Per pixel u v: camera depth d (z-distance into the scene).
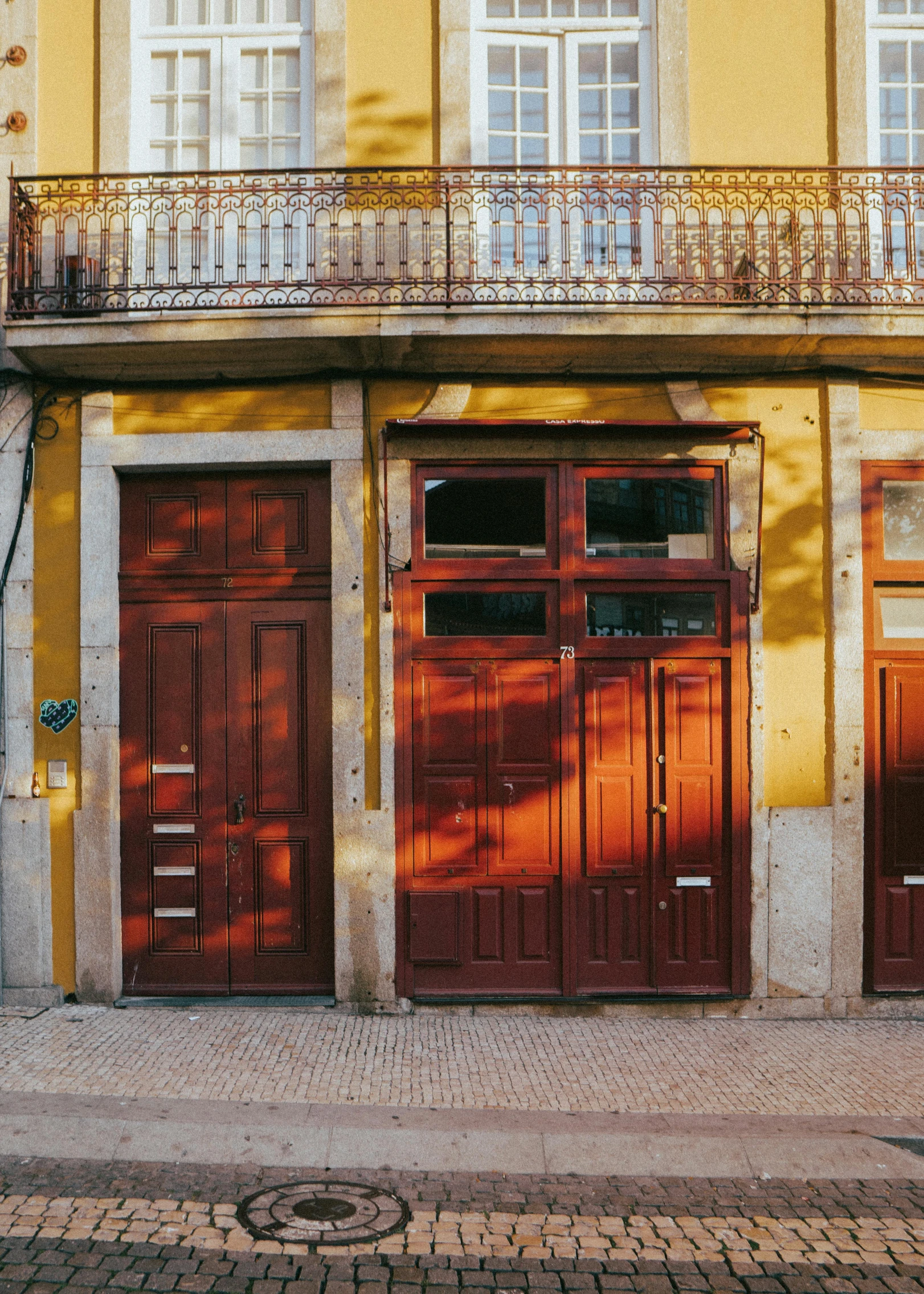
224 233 6.39
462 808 6.24
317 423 6.34
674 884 6.26
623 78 6.68
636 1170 4.23
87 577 6.33
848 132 6.55
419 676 6.27
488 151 6.65
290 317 5.96
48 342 6.02
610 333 6.01
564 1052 5.46
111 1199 3.87
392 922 6.16
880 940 6.34
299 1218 3.75
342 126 6.48
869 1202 3.98
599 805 6.28
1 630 6.32
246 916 6.34
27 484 6.34
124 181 6.46
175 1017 5.96
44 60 6.58
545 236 6.38
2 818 6.27
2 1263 3.37
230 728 6.40
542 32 6.70
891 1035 5.85
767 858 6.28
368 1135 4.32
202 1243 3.55
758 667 6.34
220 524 6.48
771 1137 4.35
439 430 6.20
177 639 6.45
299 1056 5.30
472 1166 4.25
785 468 6.43
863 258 6.29
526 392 6.39
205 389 6.37
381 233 6.10
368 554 6.30
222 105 6.70
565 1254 3.54
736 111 6.58
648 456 6.35
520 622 6.32
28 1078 4.89
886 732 6.41
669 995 6.18
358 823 6.18
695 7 6.61
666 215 6.49
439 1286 3.32
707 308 6.07
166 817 6.39
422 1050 5.45
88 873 6.24
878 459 6.44
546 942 6.23
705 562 6.40
